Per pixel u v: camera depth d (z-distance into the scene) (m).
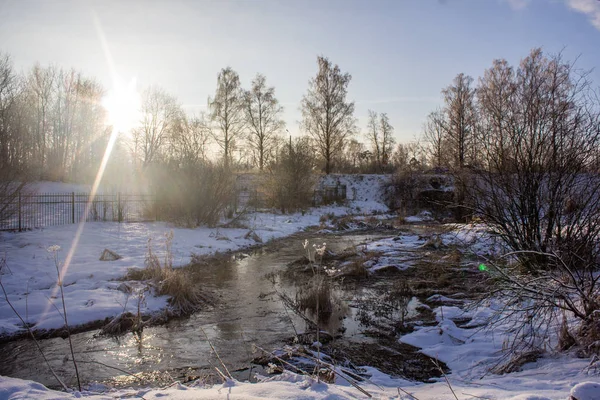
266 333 6.85
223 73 43.38
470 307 6.21
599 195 6.12
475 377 4.70
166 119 41.81
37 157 32.03
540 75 7.42
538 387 3.89
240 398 3.18
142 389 4.69
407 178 33.44
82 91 35.09
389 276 10.97
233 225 19.50
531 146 7.04
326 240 18.39
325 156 43.69
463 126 9.32
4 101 22.88
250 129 44.84
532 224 6.91
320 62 43.31
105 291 8.59
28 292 8.31
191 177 18.02
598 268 5.86
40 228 15.28
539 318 5.25
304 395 3.30
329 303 8.03
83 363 5.65
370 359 5.65
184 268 11.76
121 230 16.08
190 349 6.16
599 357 4.35
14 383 3.96
